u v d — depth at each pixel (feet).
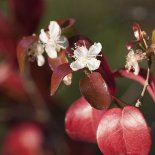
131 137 1.44
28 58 1.70
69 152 2.54
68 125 1.63
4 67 2.59
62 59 1.55
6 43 2.52
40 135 2.57
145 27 2.77
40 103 2.59
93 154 2.55
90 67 1.45
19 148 2.57
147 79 1.48
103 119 1.46
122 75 1.57
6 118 2.62
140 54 1.45
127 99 2.51
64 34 1.56
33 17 2.49
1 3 2.93
